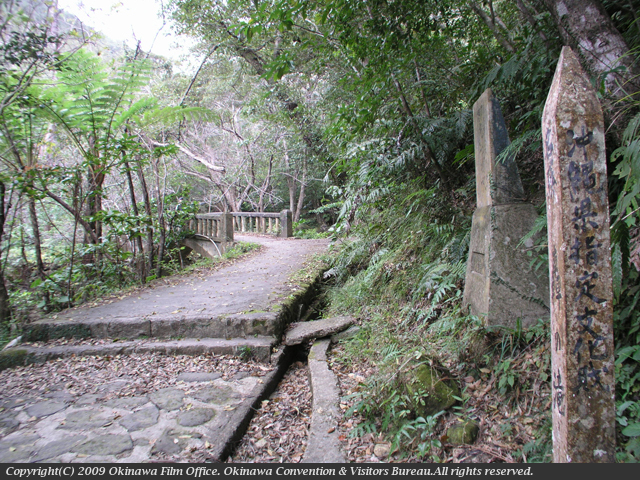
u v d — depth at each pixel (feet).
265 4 9.09
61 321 13.10
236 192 61.57
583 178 3.73
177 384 9.92
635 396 5.60
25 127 17.74
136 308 14.51
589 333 3.74
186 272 22.33
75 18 18.93
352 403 8.09
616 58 6.66
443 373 7.64
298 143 41.39
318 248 29.55
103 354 11.80
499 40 10.91
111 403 9.02
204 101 49.57
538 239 8.31
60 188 19.89
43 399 9.34
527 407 6.62
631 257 6.29
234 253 28.45
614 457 3.74
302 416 8.61
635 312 5.99
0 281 15.71
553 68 8.57
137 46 23.91
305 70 26.27
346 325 12.57
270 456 7.18
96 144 19.19
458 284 10.98
